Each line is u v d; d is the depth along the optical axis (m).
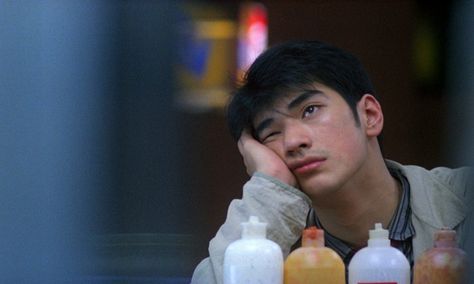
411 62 14.25
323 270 6.55
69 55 11.64
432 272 6.59
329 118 7.26
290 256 6.64
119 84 12.40
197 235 12.96
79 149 11.77
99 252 11.95
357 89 7.45
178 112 13.34
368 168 7.48
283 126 7.31
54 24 11.45
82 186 11.77
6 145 11.30
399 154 14.47
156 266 12.32
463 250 6.86
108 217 11.95
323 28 14.90
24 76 11.30
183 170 13.18
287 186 7.21
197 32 13.82
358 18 14.80
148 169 12.69
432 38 13.90
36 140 11.41
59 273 11.48
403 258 6.67
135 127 12.57
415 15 14.42
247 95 7.45
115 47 12.36
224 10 14.31
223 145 13.84
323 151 7.22
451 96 12.80
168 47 13.19
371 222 7.61
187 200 13.14
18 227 11.28
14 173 11.29
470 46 8.98
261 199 7.16
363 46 14.88
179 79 13.41
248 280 6.48
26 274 11.29
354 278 6.64
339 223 7.60
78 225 11.71
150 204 12.66
